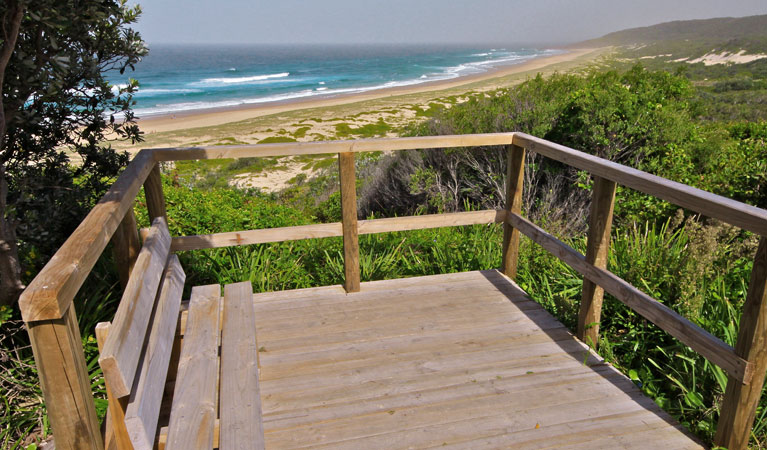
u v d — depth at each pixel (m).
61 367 1.23
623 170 2.48
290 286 4.22
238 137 24.36
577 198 6.56
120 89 3.64
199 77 78.50
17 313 2.90
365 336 2.96
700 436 2.22
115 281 3.49
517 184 3.63
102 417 2.41
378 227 3.48
